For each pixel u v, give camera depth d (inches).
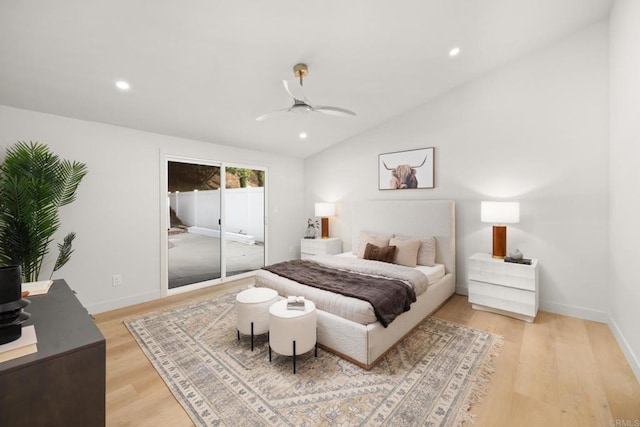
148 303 138.9
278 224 209.9
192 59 96.5
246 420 63.7
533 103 126.3
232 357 90.1
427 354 90.9
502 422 62.5
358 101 146.1
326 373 81.2
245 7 78.5
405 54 111.3
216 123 145.8
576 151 117.0
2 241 95.2
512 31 108.8
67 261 116.3
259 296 100.0
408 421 62.9
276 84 118.4
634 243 82.4
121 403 69.9
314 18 85.9
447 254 145.6
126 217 135.0
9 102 104.0
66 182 112.0
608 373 80.0
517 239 131.5
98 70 95.3
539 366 83.7
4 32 75.2
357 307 86.6
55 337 42.4
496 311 124.7
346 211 199.9
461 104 146.1
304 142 192.7
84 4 70.7
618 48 95.6
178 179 157.6
